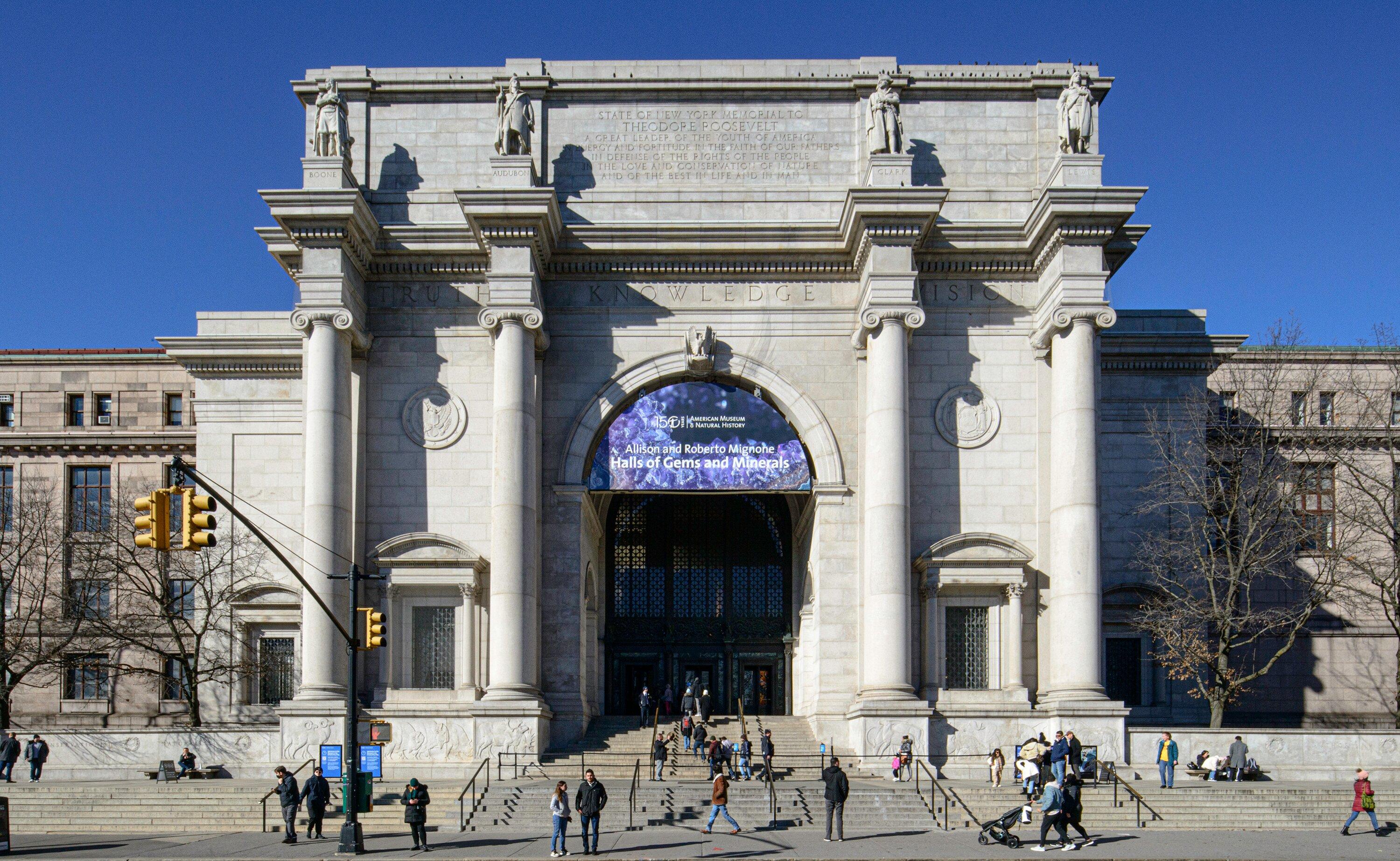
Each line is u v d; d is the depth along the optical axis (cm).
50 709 6781
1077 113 4806
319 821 3731
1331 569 5453
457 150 5084
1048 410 4869
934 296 4950
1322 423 5953
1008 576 4725
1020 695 4666
